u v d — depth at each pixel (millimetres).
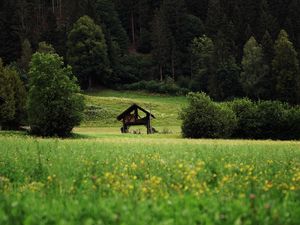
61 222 7867
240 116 63438
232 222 8289
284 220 8586
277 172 14641
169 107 104500
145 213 8656
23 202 9555
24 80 111500
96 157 17719
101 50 132625
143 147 24328
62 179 12695
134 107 72062
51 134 58156
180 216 8438
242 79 119312
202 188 11469
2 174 15016
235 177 13227
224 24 138750
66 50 141500
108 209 8812
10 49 143000
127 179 12750
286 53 112062
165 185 11867
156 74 139125
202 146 25812
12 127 75812
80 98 59625
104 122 89562
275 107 62594
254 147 26547
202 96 61719
